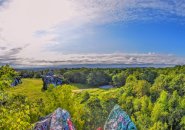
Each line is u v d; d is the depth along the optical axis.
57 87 44.31
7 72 21.66
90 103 87.81
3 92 20.53
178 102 98.88
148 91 115.69
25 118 20.66
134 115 103.81
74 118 43.03
